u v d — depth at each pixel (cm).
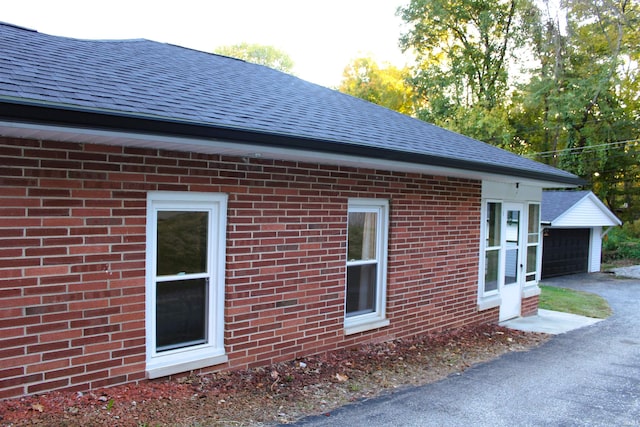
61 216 396
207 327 504
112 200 423
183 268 484
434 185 751
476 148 859
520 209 989
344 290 623
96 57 550
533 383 568
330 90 952
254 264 524
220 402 444
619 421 459
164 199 459
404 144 618
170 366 464
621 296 1521
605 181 3077
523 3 2858
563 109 2645
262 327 535
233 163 501
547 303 1259
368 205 659
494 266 927
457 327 818
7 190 369
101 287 418
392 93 3662
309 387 504
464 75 3134
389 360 620
